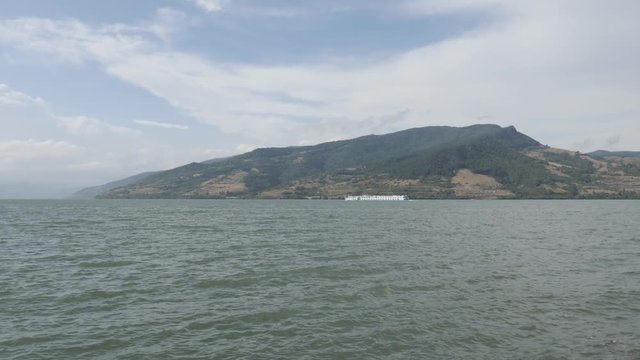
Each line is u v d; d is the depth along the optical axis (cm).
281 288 2845
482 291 2753
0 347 1800
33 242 5438
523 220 10162
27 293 2706
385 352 1770
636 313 2289
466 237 6062
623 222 9356
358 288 2834
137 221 9688
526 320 2161
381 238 5925
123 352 1761
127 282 3027
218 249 4759
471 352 1769
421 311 2314
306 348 1806
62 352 1759
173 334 1969
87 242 5456
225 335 1956
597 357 1722
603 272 3378
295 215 12756
